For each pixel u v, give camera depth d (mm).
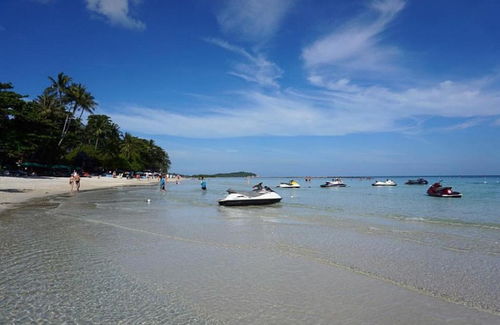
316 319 5484
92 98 70625
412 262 8945
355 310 5848
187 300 6211
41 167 66688
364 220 17203
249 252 9852
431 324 5363
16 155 54000
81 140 93875
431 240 11914
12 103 46281
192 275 7656
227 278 7465
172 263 8617
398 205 26625
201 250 10070
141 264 8492
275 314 5656
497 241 11828
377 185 77062
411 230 14031
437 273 7996
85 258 9000
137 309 5797
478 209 23469
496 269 8352
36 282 7086
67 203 24391
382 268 8352
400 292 6727
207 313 5668
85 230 13156
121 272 7820
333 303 6141
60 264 8406
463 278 7645
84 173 78000
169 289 6758
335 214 19984
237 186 75000
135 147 118000
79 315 5539
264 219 17344
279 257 9289
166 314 5613
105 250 9930
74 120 75000
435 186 38688
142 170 123000
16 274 7590
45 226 13953
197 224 15359
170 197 33656
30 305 5926
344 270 8133
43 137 52625
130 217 17469
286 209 23156
